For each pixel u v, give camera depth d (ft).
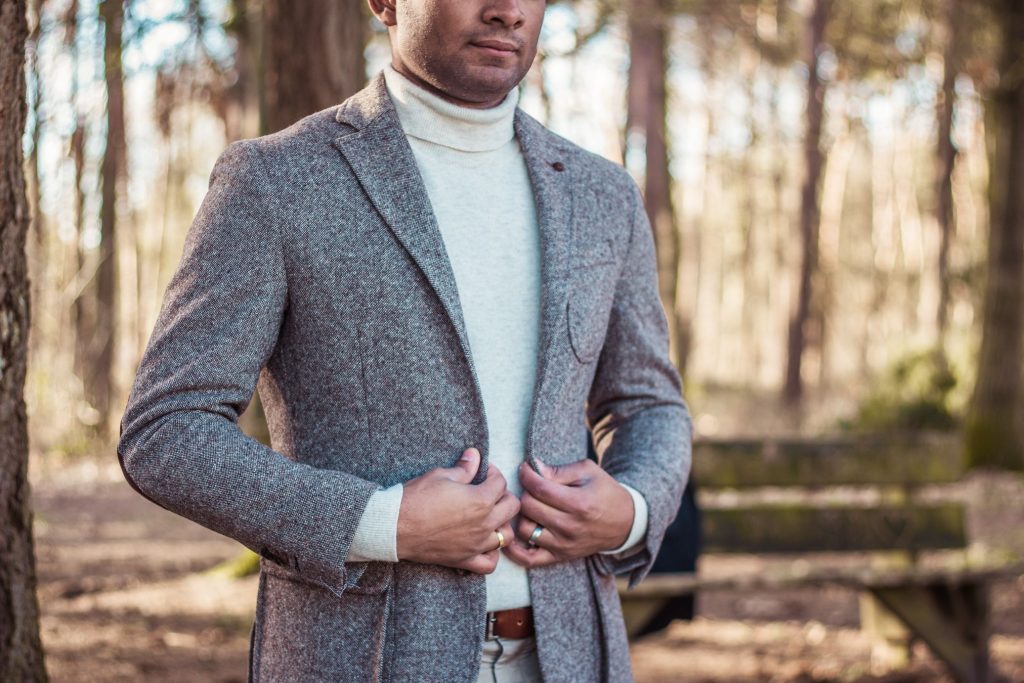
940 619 12.22
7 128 6.42
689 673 13.26
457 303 4.80
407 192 4.87
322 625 4.81
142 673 12.13
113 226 15.24
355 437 4.81
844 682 12.91
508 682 5.01
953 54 37.19
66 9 11.25
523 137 5.33
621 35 22.97
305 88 12.28
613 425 5.78
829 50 40.52
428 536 4.58
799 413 46.32
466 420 4.83
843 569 12.02
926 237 84.74
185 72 18.15
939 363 28.66
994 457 33.19
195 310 4.69
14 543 6.78
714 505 12.81
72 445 27.35
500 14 4.87
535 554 4.93
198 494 4.55
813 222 50.29
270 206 4.75
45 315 16.33
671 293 44.45
